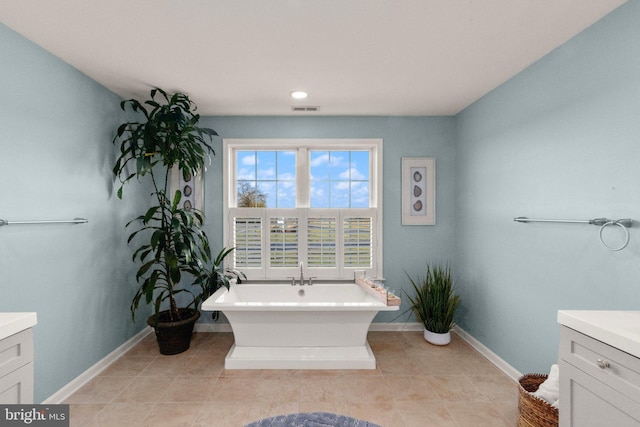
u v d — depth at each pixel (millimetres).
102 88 2652
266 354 2707
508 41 1991
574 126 1925
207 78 2531
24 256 1938
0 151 1797
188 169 2936
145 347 3053
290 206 3596
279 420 1697
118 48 2072
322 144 3533
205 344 3127
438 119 3525
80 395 2252
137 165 2689
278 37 1942
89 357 2496
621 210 1638
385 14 1711
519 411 1847
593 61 1797
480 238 2990
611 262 1696
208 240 3490
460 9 1669
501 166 2658
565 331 1290
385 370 2623
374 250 3551
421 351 2984
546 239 2152
